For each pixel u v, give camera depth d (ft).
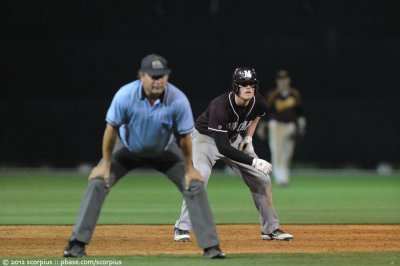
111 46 354.13
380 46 361.71
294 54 357.00
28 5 365.61
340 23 367.86
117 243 122.93
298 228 146.72
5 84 354.95
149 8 366.63
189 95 350.02
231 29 367.04
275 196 230.48
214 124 117.91
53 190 249.75
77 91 354.54
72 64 354.74
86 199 103.04
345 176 332.19
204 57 351.25
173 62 351.46
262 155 334.44
